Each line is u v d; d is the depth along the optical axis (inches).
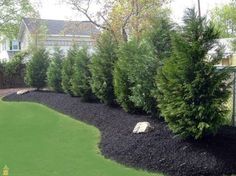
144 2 825.5
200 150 261.0
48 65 763.4
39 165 268.8
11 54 1577.3
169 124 284.0
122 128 357.4
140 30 758.5
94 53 490.6
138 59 359.6
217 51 281.6
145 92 354.3
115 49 464.4
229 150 259.6
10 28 1246.3
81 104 526.3
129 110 405.7
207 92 266.2
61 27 1445.6
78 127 414.3
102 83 462.3
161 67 314.8
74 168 261.3
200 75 265.6
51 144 335.6
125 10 829.8
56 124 437.1
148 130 317.7
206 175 235.0
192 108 266.5
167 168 248.7
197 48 270.7
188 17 283.6
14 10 1228.5
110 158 285.9
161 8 828.0
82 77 537.3
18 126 430.9
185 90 268.4
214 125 266.5
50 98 641.6
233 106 314.3
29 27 1341.0
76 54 574.6
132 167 261.7
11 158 288.5
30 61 772.6
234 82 306.2
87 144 333.1
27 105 614.9
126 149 289.6
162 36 340.5
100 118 430.3
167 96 283.6
